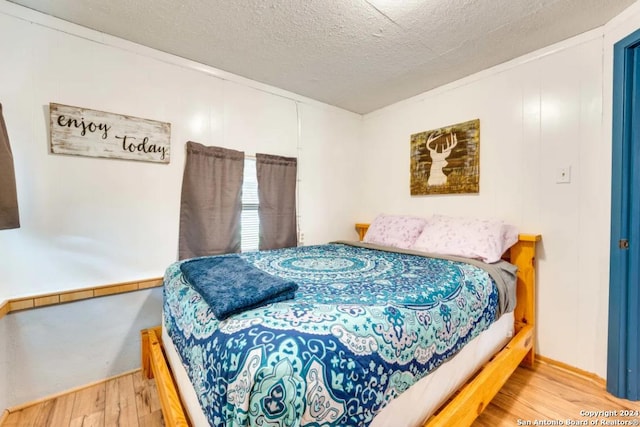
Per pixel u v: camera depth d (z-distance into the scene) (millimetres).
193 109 2215
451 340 1204
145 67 2002
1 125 1456
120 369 1925
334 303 1055
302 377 731
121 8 1618
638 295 1600
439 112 2635
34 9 1629
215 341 864
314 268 1664
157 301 2062
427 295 1213
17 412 1562
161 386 1271
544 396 1642
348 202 3309
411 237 2482
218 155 2311
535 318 2043
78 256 1798
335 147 3164
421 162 2771
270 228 2637
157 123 2047
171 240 2135
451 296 1299
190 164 2180
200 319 1033
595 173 1781
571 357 1888
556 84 1941
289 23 1740
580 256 1845
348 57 2135
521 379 1816
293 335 808
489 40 1909
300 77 2469
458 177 2479
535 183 2045
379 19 1692
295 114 2822
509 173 2180
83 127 1786
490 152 2287
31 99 1643
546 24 1736
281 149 2736
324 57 2139
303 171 2908
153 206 2059
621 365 1616
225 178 2348
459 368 1278
